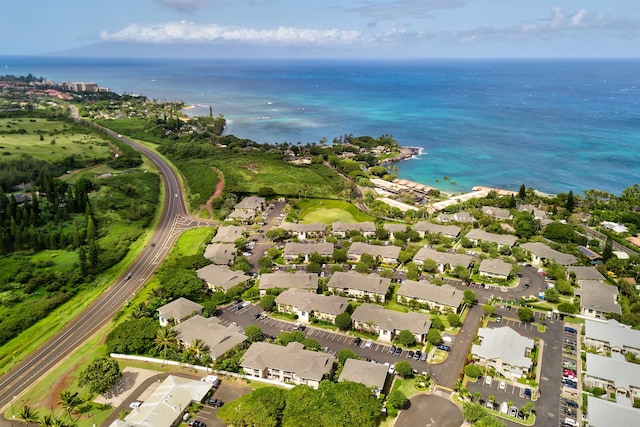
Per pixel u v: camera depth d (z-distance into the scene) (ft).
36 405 376.89
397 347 444.14
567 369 407.85
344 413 328.08
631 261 619.67
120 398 380.37
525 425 343.87
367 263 623.77
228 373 407.23
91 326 500.33
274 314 511.40
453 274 598.34
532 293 553.64
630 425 326.85
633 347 429.79
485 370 408.05
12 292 556.10
